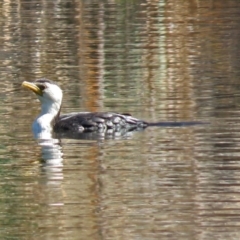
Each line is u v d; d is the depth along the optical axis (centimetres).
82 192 1304
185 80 2109
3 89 2025
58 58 2431
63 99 1927
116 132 1658
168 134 1616
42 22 3006
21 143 1584
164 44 2620
